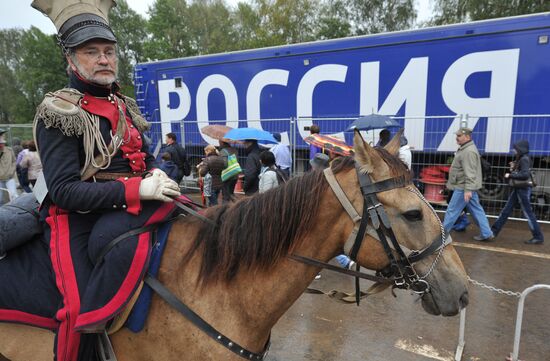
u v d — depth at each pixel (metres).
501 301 3.95
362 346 3.19
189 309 1.43
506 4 17.88
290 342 3.26
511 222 7.00
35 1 1.42
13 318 1.49
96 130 1.42
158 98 11.24
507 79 6.63
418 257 1.41
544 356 3.00
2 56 48.75
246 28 34.12
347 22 26.08
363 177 1.43
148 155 1.81
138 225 1.46
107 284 1.36
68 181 1.34
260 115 9.35
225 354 1.43
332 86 8.26
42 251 1.57
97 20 1.41
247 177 5.83
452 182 5.86
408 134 7.56
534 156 6.63
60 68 38.72
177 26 37.84
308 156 8.85
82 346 1.46
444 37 7.01
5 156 8.03
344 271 1.51
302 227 1.49
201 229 1.58
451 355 3.04
